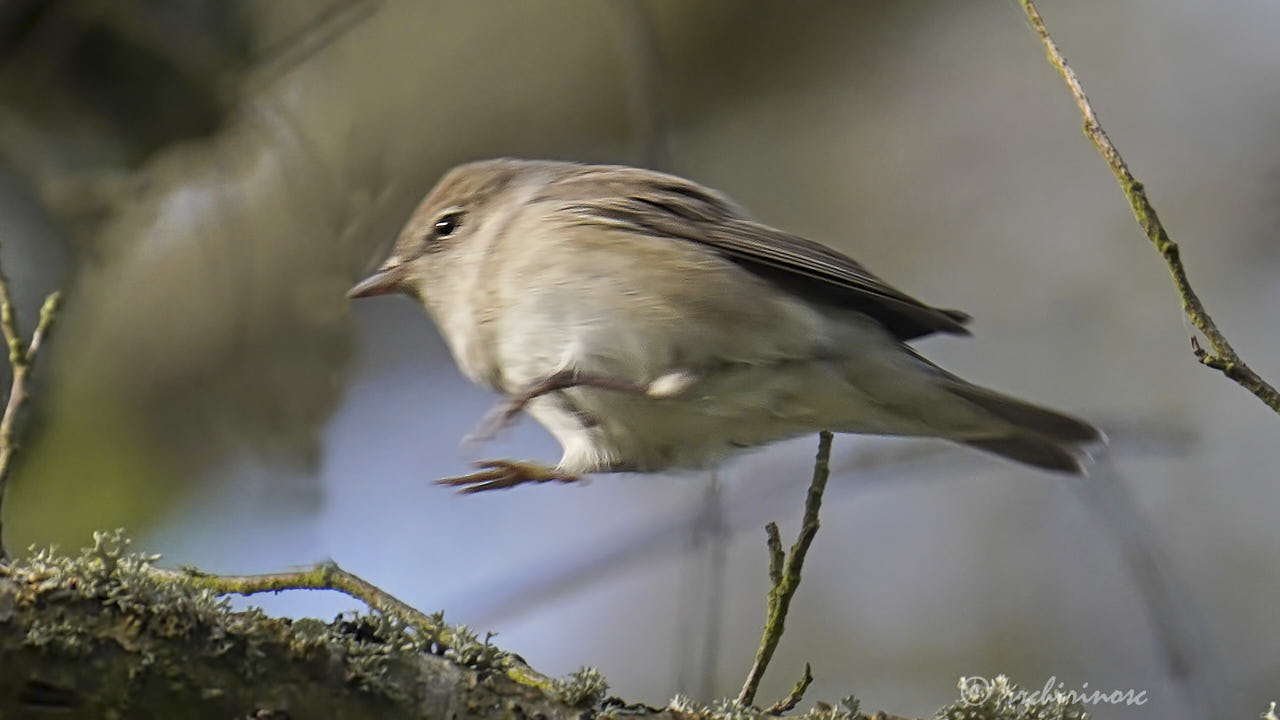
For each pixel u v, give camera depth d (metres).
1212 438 12.01
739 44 13.08
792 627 12.13
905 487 12.64
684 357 6.99
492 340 7.29
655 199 7.27
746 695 5.55
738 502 9.62
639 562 9.75
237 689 4.54
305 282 11.05
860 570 12.37
